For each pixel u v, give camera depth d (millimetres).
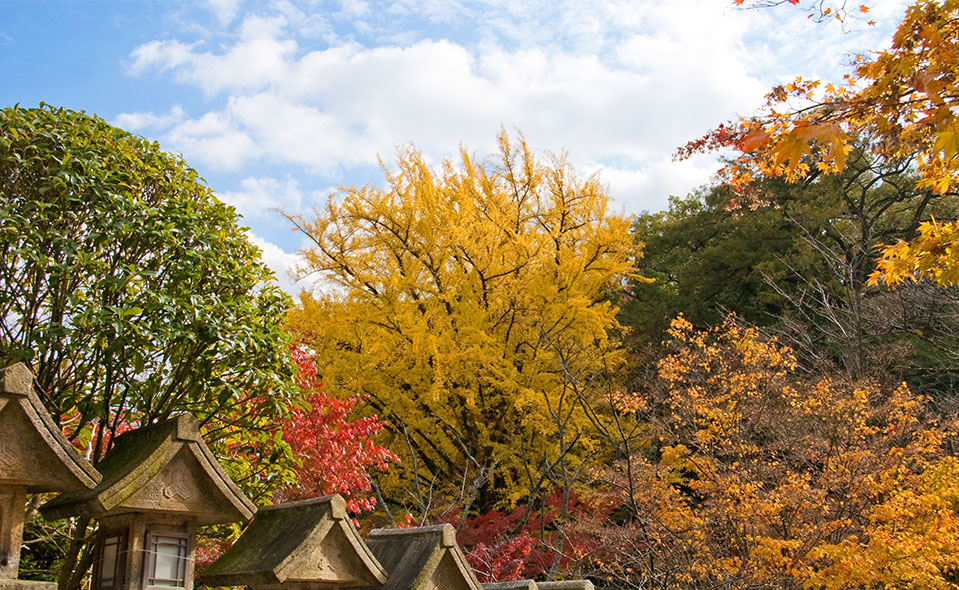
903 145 5484
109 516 3869
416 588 4125
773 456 11719
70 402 5484
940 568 8750
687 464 11359
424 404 15656
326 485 8758
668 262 23219
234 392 5465
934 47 4949
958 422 11055
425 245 15719
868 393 11836
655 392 13781
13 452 3350
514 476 15758
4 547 3340
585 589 5027
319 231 15344
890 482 9695
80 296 5379
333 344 14719
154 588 3736
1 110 5391
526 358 15797
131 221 5422
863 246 18688
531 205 17500
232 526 6543
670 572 9219
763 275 19141
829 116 5453
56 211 5340
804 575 8820
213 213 5961
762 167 5875
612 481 11344
